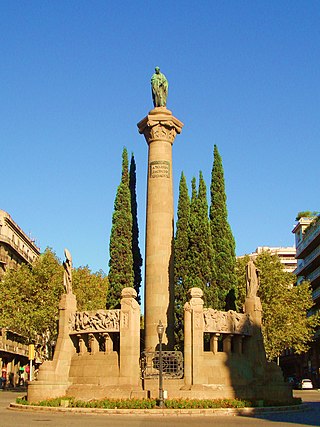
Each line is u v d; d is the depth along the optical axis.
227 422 23.86
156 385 32.09
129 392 31.56
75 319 35.91
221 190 51.25
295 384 87.25
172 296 37.12
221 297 47.78
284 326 59.69
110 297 46.59
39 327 59.38
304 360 100.69
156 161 38.81
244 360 35.53
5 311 59.72
